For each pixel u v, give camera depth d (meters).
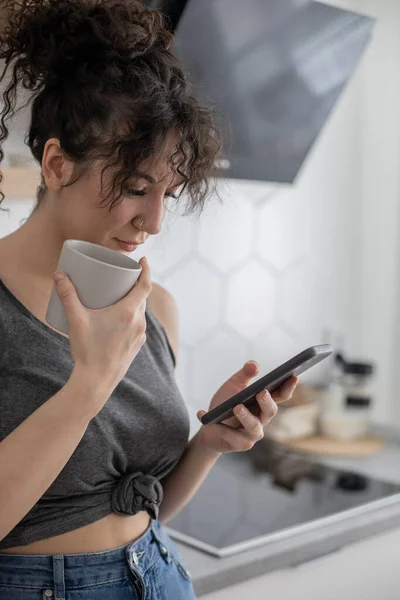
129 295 0.85
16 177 1.37
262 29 1.48
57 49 0.94
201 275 2.01
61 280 0.82
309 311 2.28
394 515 1.62
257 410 1.12
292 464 1.99
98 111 0.90
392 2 2.31
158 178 0.94
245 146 1.69
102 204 0.94
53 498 0.99
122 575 1.03
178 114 0.93
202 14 1.38
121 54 0.92
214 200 1.95
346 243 2.35
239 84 1.55
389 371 2.47
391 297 2.47
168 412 1.12
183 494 1.24
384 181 2.43
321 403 2.19
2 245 1.02
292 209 2.21
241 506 1.67
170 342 1.25
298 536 1.49
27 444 0.82
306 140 1.80
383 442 2.19
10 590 0.97
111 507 1.04
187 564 1.35
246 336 2.13
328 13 1.54
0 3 1.06
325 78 1.68
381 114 2.38
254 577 1.40
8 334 0.96
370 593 1.58
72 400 0.82
